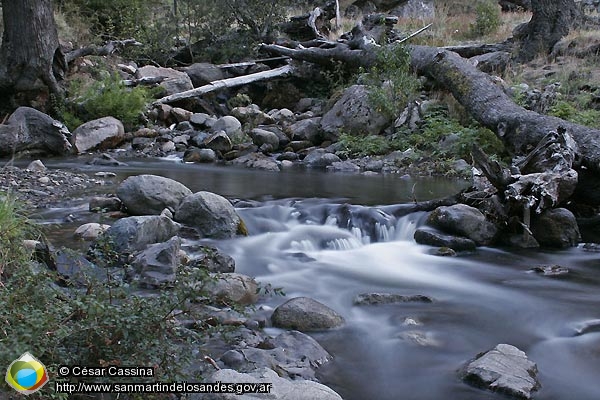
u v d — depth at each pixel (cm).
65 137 1184
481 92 1085
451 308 491
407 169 1076
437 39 1789
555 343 430
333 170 1088
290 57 1625
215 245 613
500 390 357
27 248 432
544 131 876
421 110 1223
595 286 546
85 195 811
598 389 366
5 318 275
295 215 721
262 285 519
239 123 1324
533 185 662
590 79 1322
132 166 1082
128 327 281
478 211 679
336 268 589
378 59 1342
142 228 554
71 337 288
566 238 671
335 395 311
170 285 343
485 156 666
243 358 362
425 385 367
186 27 1869
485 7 1942
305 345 401
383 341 427
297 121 1359
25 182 868
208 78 1606
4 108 1312
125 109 1329
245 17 1748
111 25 1819
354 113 1234
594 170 736
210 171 1049
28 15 1279
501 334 443
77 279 384
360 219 696
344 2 2328
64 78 1389
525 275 576
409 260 620
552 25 1552
